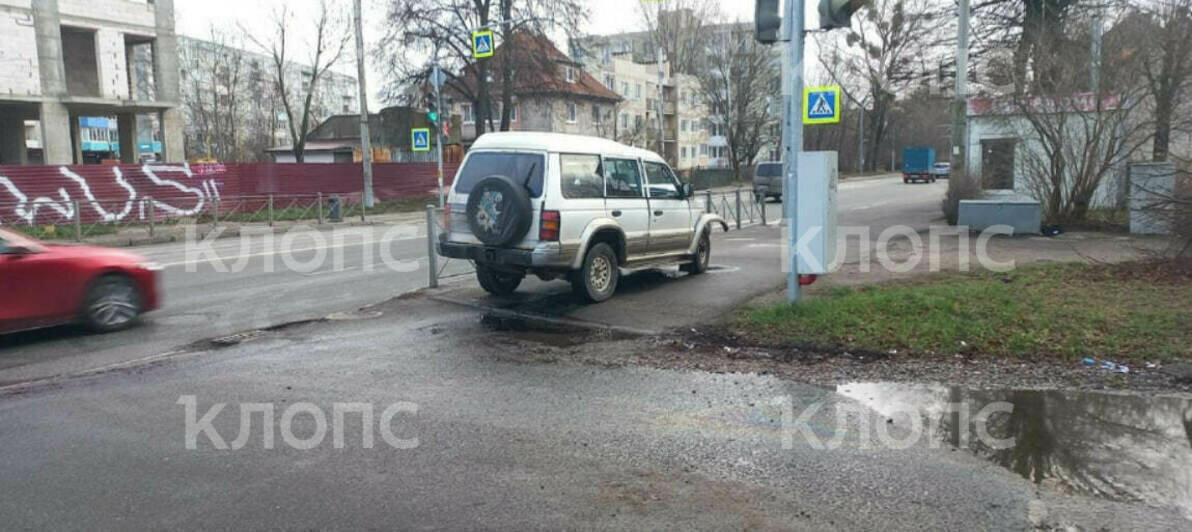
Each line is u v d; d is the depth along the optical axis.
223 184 28.41
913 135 94.00
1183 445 4.75
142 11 32.31
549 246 8.88
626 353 7.23
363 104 30.89
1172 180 14.19
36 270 7.73
